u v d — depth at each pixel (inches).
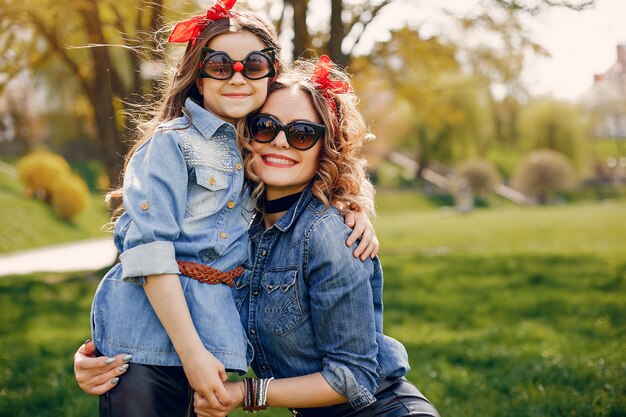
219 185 83.2
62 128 1439.5
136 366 80.0
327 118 87.7
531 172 1956.2
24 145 1486.2
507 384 175.2
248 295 87.4
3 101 1314.0
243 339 82.6
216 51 84.7
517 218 995.9
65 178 1056.8
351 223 86.0
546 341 227.0
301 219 85.6
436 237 735.7
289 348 83.9
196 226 81.7
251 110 86.4
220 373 77.2
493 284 363.3
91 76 407.8
